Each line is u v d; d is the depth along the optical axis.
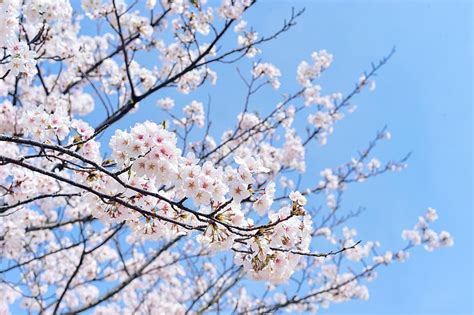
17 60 3.74
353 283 9.77
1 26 3.75
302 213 2.93
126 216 3.41
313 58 9.13
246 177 2.95
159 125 2.97
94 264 9.02
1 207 3.62
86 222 6.40
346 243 10.00
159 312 9.90
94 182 3.44
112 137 2.95
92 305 6.51
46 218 8.16
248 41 7.03
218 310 7.22
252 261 3.07
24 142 2.92
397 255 10.48
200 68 7.92
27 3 5.19
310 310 9.47
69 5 5.45
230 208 3.04
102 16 6.53
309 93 9.36
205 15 6.75
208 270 10.64
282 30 6.48
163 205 3.39
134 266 9.62
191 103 8.67
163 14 7.10
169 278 10.60
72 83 7.69
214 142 9.06
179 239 6.69
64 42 6.80
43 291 8.55
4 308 8.38
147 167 2.91
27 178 4.95
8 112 6.57
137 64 7.57
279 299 10.29
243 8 6.28
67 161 3.03
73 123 3.47
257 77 7.67
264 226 2.91
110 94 7.70
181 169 2.95
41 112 3.43
